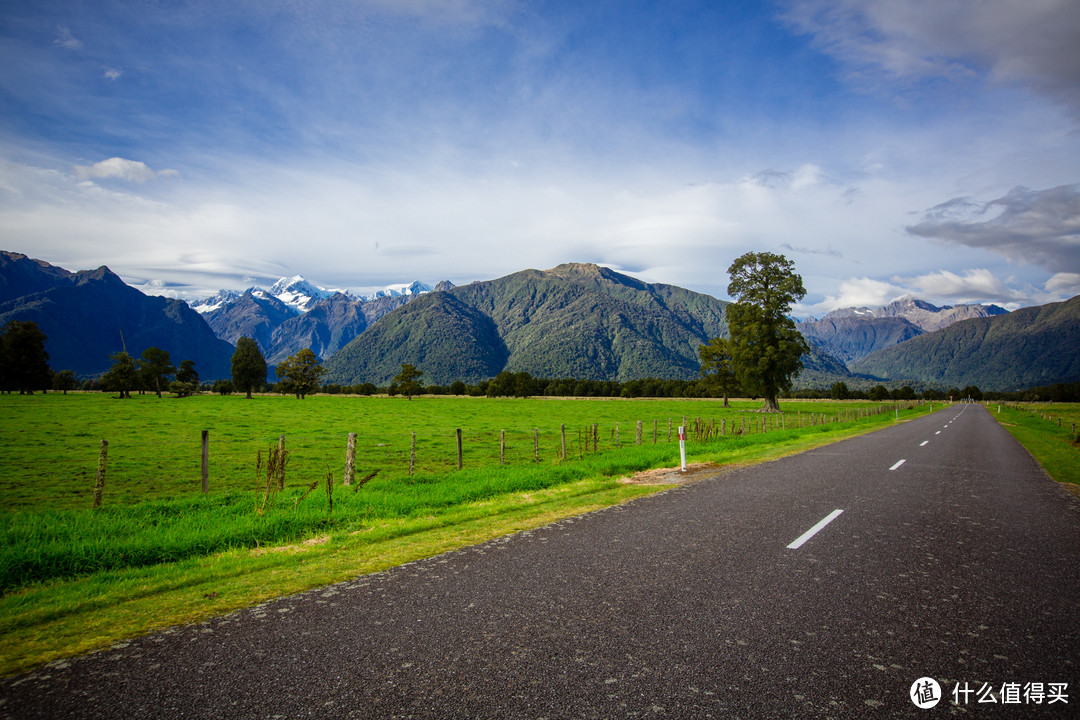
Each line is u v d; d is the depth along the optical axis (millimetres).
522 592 5051
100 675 3580
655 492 10688
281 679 3490
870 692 3312
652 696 3246
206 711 3135
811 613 4539
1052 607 4734
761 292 58969
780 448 20047
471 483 12328
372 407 73625
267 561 6418
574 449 23172
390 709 3127
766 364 57656
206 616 4605
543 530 7566
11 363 91062
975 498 10078
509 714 3059
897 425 38531
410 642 4004
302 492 11820
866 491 10648
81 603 4996
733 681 3430
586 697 3236
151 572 6258
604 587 5164
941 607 4703
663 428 39875
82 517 9438
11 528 8188
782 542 6820
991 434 29312
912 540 6957
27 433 29578
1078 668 3662
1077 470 14562
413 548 6766
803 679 3461
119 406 58969
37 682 3486
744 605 4707
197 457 21641
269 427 37344
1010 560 6133
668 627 4238
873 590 5109
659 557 6164
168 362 102750
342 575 5703
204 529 8195
